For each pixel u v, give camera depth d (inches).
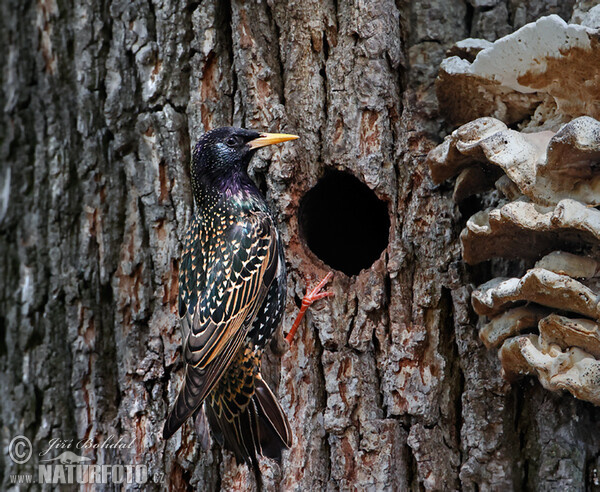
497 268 383.9
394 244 390.9
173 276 403.2
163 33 410.3
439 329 384.8
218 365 376.8
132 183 409.4
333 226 510.9
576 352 335.6
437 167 370.3
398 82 399.5
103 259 408.8
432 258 387.2
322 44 402.9
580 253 349.7
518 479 370.9
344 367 386.3
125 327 405.1
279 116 400.8
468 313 379.9
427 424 378.9
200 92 406.9
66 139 418.3
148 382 400.8
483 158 357.1
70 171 416.5
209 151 396.2
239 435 384.8
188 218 404.2
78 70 418.3
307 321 393.1
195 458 394.3
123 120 412.5
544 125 363.6
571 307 331.6
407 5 402.0
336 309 391.5
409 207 392.2
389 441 378.3
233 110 406.3
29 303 414.0
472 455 373.4
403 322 386.3
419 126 394.3
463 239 359.9
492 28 395.9
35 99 425.1
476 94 373.1
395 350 383.9
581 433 366.6
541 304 344.8
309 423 385.4
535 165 336.8
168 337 400.8
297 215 405.4
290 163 398.3
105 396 405.4
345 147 396.5
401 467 378.6
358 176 395.5
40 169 420.5
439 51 397.7
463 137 351.3
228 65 407.2
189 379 363.3
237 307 390.3
